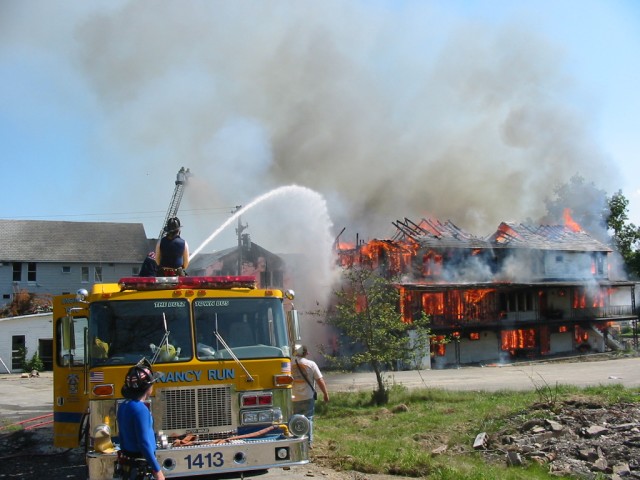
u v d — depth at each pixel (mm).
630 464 9172
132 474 5863
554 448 10227
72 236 49406
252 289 8656
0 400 23250
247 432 8023
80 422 9430
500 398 17281
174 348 8070
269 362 8273
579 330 48062
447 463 9547
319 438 12531
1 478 9984
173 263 10094
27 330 37625
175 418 7867
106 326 8031
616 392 15898
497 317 43688
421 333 19344
